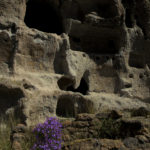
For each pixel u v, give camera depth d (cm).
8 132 704
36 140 575
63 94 970
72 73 1107
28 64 1038
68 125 649
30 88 930
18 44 1000
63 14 1210
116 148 525
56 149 517
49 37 1089
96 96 1152
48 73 1080
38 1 1257
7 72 975
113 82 1259
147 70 1323
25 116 816
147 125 593
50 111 918
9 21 1025
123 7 1273
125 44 1281
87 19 1202
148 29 1349
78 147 546
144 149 523
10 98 877
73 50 1251
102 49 1345
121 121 621
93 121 644
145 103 1212
